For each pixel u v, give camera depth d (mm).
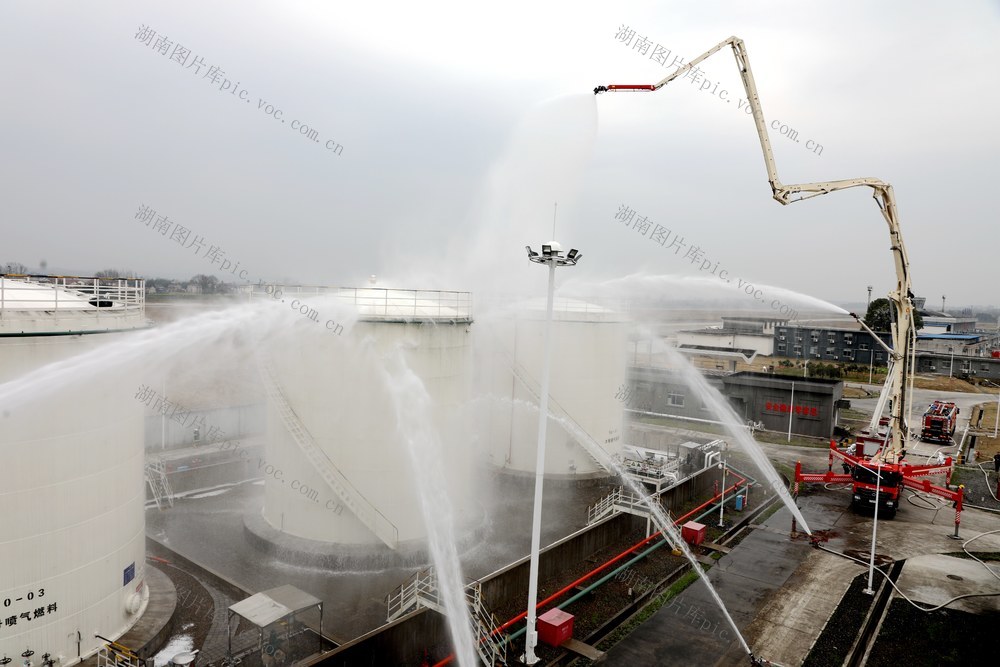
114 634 17109
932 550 29266
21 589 14805
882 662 19734
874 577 26031
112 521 16844
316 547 23984
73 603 15781
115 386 16750
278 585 22234
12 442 14484
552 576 24516
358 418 23781
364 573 23406
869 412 65625
